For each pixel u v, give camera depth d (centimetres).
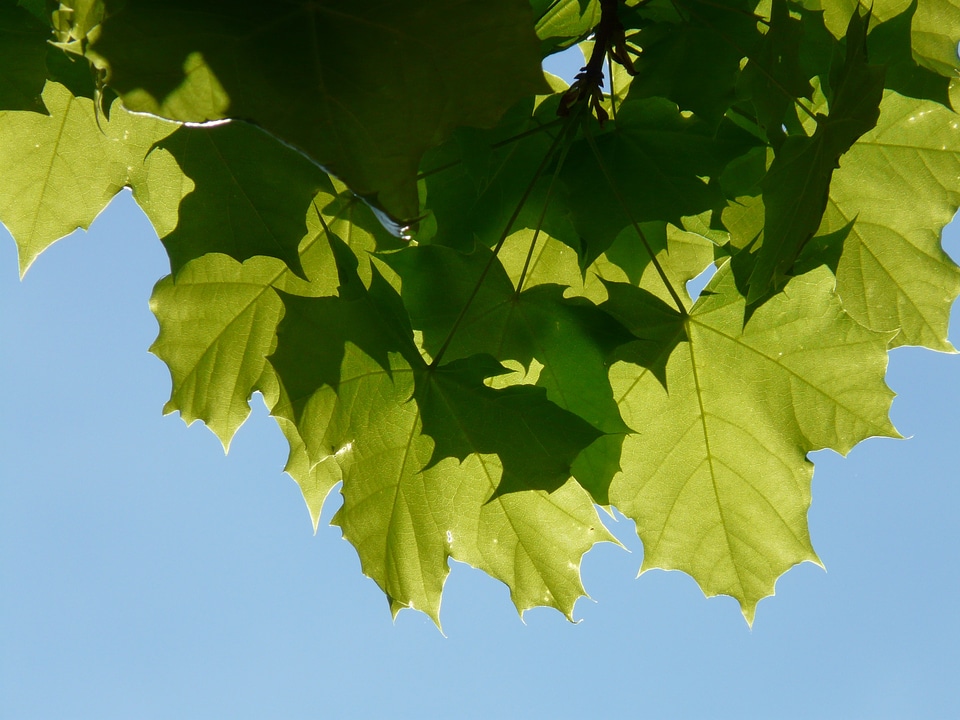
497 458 176
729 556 179
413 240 175
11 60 172
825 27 175
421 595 176
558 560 177
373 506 176
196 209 173
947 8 177
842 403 177
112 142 177
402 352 174
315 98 165
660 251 178
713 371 177
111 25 164
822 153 171
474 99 165
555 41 177
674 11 175
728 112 176
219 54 165
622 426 175
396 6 165
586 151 175
